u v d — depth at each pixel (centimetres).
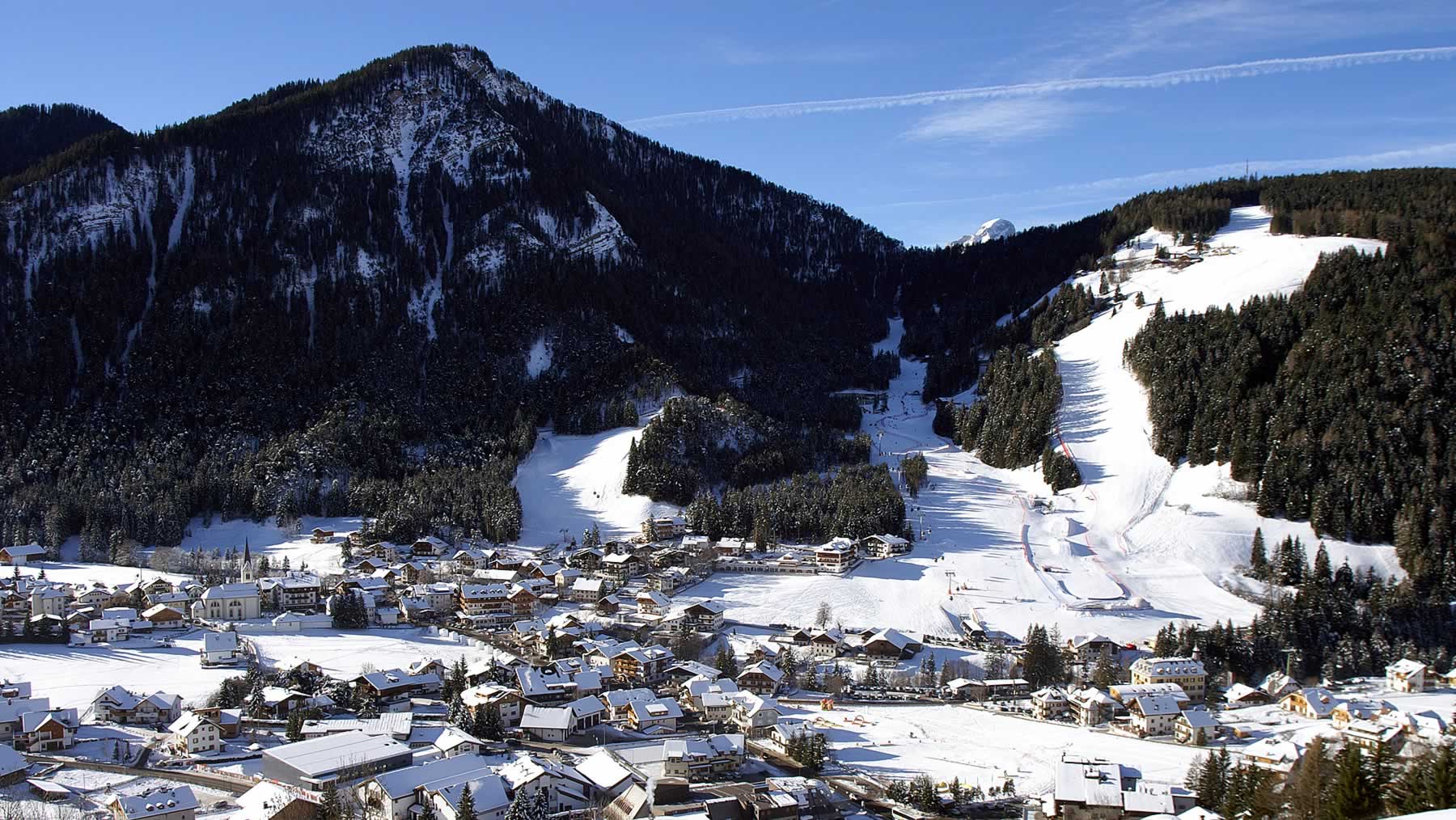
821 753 14425
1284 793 11700
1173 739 15988
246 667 18275
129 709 15450
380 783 12006
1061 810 12419
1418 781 9775
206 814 11838
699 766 13588
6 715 14412
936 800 12925
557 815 11906
